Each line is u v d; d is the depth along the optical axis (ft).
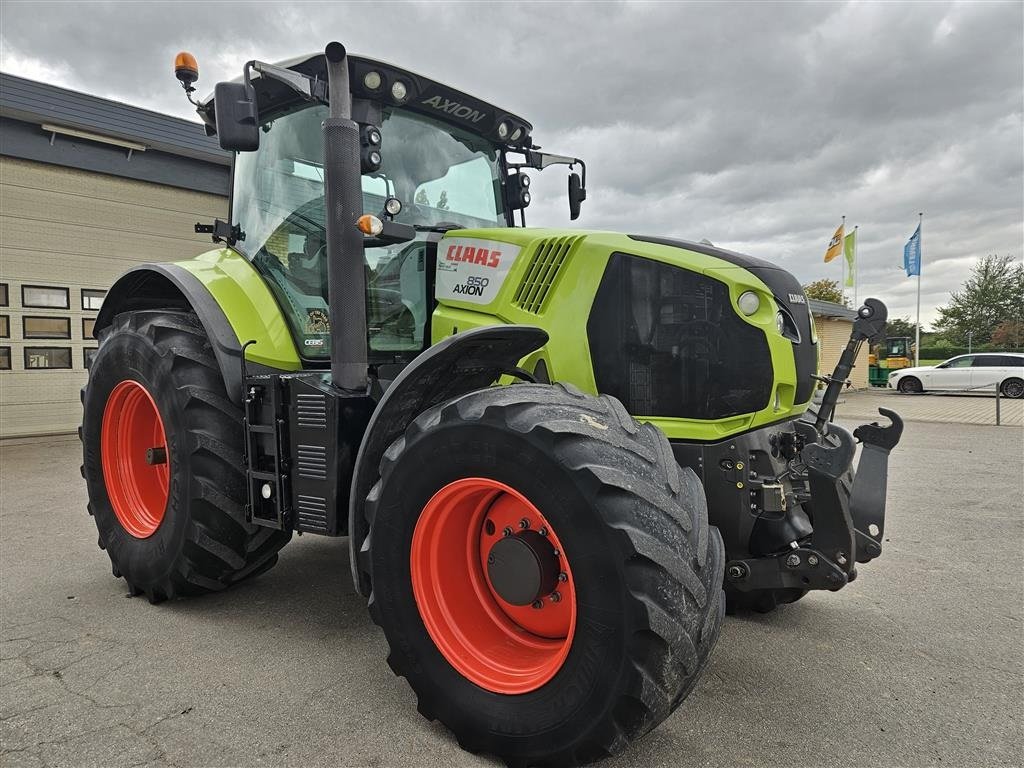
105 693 7.84
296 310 10.11
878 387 86.33
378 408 7.34
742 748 6.73
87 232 32.55
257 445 9.66
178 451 9.94
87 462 11.94
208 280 10.74
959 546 14.34
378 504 7.09
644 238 8.81
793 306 8.46
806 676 8.35
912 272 82.74
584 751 5.96
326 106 9.87
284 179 10.38
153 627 9.86
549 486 6.00
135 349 10.79
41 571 12.55
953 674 8.41
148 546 10.61
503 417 6.29
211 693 7.83
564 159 13.11
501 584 6.64
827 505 7.53
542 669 6.40
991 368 68.54
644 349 8.30
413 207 10.43
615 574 5.69
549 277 8.71
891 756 6.61
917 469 24.41
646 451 6.31
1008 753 6.67
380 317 9.89
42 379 31.55
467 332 6.91
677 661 5.71
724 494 7.96
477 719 6.48
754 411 7.99
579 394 6.92
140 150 33.73
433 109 10.71
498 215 12.18
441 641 6.85
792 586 7.79
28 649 9.07
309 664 8.61
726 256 8.44
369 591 7.58
